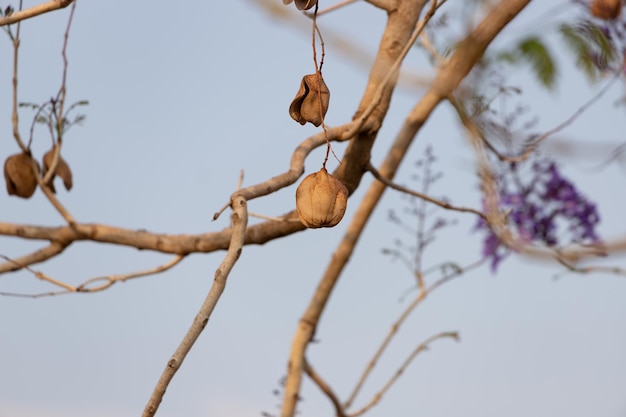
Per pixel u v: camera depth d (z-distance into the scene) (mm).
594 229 6875
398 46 4754
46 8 4438
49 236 5742
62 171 5770
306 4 3305
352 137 4590
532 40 3217
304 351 7105
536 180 6941
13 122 5555
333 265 6918
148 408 3312
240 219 3586
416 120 6301
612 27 3840
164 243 5598
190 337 3324
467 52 2971
